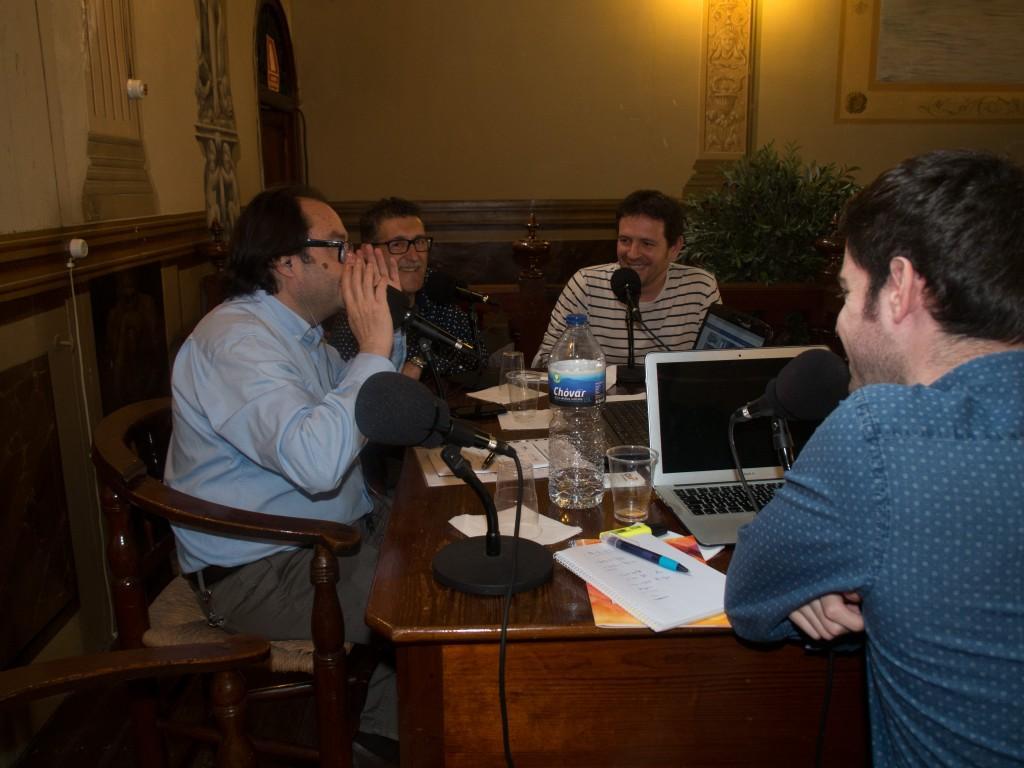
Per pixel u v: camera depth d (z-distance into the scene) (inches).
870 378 36.0
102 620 101.0
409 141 251.1
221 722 48.5
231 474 70.2
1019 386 31.7
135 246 116.7
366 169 251.9
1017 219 31.5
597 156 255.1
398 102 249.0
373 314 68.9
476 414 84.4
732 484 63.9
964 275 31.5
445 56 247.9
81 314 98.5
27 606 83.4
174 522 61.6
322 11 244.4
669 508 61.4
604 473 68.7
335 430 63.5
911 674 31.9
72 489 94.2
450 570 50.8
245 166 182.9
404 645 48.8
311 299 74.3
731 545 54.5
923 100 257.0
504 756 50.2
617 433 76.1
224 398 67.3
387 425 47.2
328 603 60.9
